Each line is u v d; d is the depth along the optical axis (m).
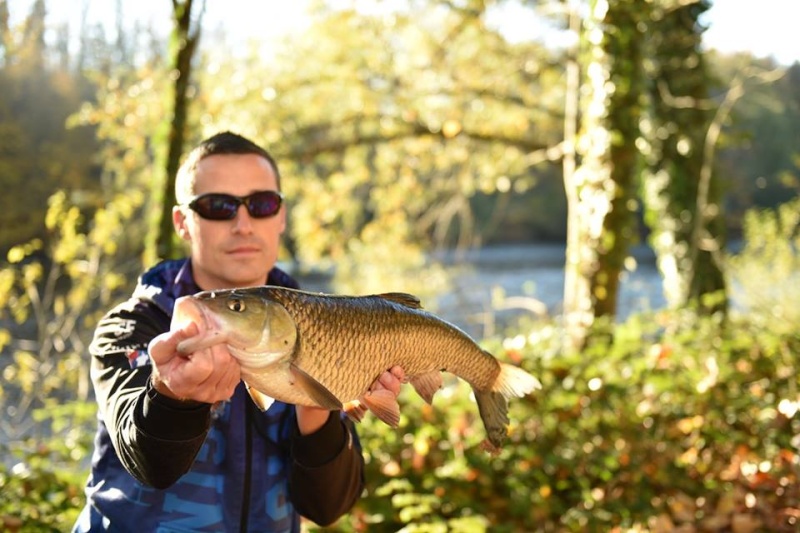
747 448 5.32
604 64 8.70
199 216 2.50
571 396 5.78
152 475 1.97
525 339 6.67
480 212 32.88
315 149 12.16
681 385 6.05
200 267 2.53
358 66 11.99
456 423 5.49
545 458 5.33
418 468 5.24
